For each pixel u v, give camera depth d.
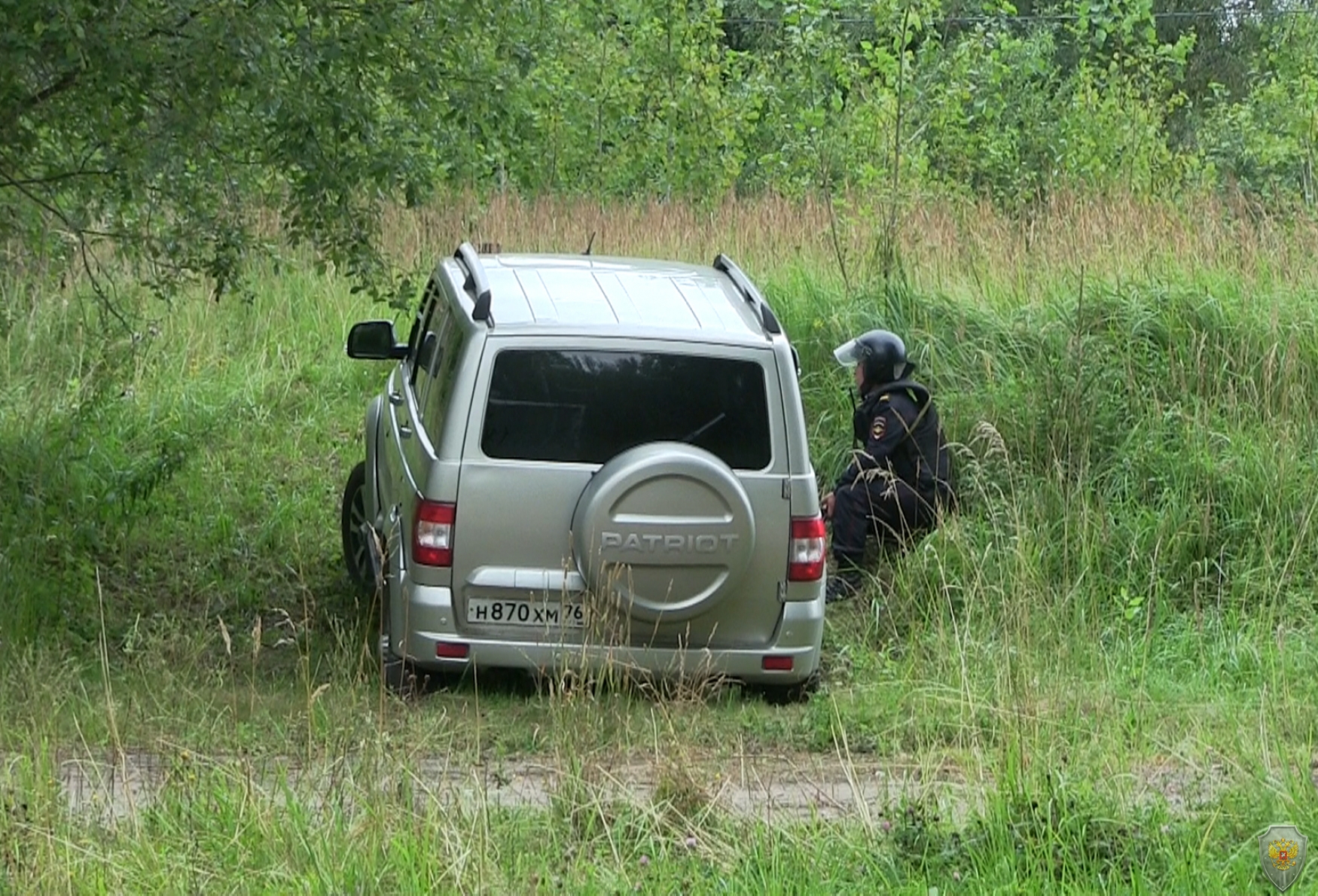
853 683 20.72
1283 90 59.38
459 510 18.22
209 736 16.80
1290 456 25.34
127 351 30.28
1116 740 16.83
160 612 23.12
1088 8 59.03
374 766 14.72
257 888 12.75
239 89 20.88
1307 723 18.44
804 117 50.94
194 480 28.44
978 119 56.91
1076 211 33.50
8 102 21.25
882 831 14.30
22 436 25.59
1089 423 26.17
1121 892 12.98
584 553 18.03
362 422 32.66
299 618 23.44
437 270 23.27
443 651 18.25
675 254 36.84
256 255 27.95
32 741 16.33
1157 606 23.19
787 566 18.83
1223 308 28.67
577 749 16.00
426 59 21.86
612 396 18.48
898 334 28.78
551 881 12.93
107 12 19.36
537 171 37.03
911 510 24.20
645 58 52.84
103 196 24.36
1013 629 21.44
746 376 18.73
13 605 21.14
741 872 13.35
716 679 18.80
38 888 12.34
